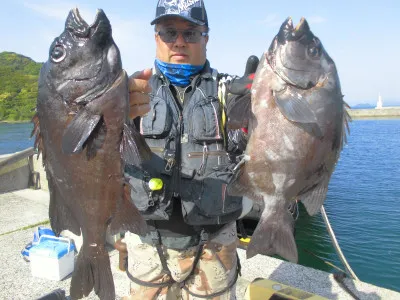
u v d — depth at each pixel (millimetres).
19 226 5113
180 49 2449
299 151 2158
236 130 2398
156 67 2604
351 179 13641
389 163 16734
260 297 3090
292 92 2152
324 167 2207
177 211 2363
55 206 2061
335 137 2172
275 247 2152
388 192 11477
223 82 2490
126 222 2004
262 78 2236
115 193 1974
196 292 2432
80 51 1879
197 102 2418
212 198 2287
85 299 3336
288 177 2199
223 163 2373
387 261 6609
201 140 2350
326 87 2150
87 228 1998
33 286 3605
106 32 1916
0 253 4266
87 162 1892
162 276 2463
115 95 1878
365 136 28359
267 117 2205
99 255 2023
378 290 3477
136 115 2002
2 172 6910
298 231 7762
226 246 2461
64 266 3754
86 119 1849
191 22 2398
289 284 3615
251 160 2236
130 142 1884
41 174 7215
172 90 2551
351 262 6609
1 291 3502
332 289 3527
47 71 1923
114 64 1908
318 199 2252
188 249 2418
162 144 2342
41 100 1927
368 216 9078
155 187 2238
